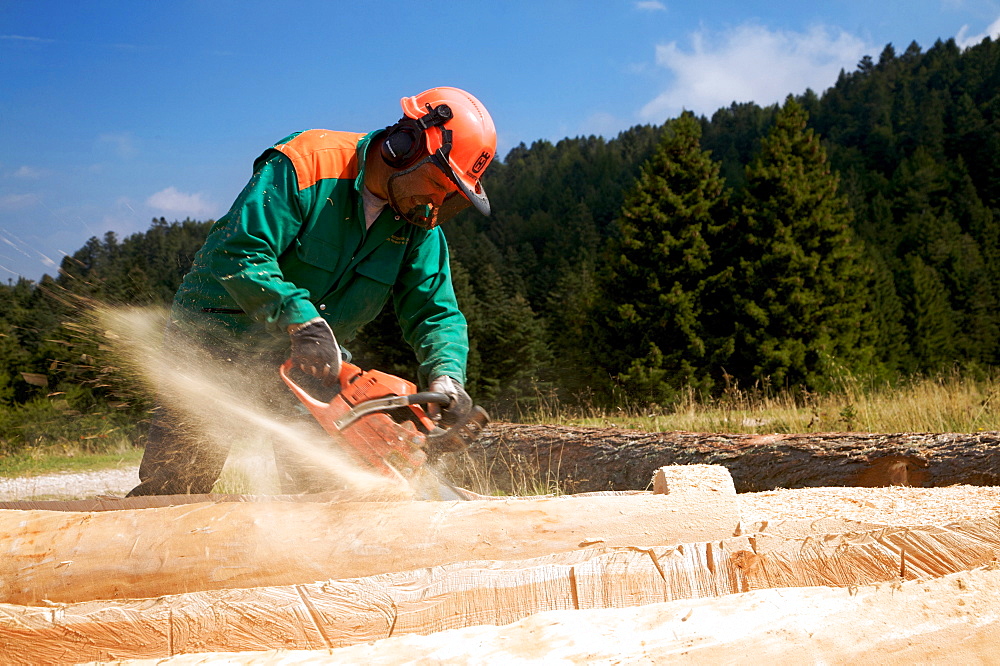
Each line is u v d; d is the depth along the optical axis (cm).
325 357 221
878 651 125
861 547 158
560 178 11462
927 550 156
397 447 215
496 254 7050
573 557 163
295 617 152
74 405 892
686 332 2186
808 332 2222
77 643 150
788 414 750
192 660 134
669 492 181
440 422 244
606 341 2323
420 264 274
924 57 14112
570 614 136
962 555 155
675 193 2402
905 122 10469
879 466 387
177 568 163
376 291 265
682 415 841
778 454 418
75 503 201
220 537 165
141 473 272
